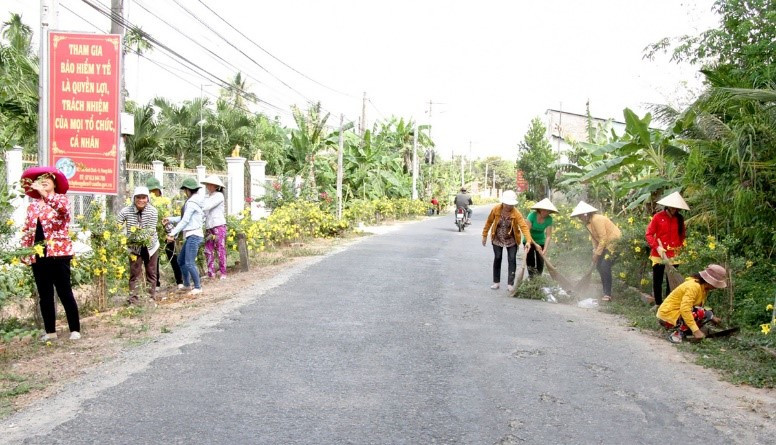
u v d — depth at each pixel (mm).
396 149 39938
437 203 41219
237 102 37719
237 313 7875
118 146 8422
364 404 4676
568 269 12203
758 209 8508
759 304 7691
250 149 28578
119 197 9820
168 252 9961
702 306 7113
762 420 4539
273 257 13734
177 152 25969
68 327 7148
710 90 8570
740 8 10508
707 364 5945
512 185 104062
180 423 4246
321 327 7145
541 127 38031
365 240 18969
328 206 21797
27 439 3969
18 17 18281
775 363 5871
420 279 11031
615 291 9789
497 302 9070
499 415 4512
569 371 5637
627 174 15750
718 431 4309
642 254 9336
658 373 5668
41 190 6328
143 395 4797
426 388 5078
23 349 6102
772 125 8133
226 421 4293
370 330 7039
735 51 10758
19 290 7543
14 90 14297
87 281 8391
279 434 4086
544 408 4676
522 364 5824
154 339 6535
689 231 10297
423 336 6820
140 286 8812
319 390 4969
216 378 5227
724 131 8766
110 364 5625
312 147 22984
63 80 8367
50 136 8398
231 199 18406
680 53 11500
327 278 10859
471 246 18141
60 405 4582
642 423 4426
